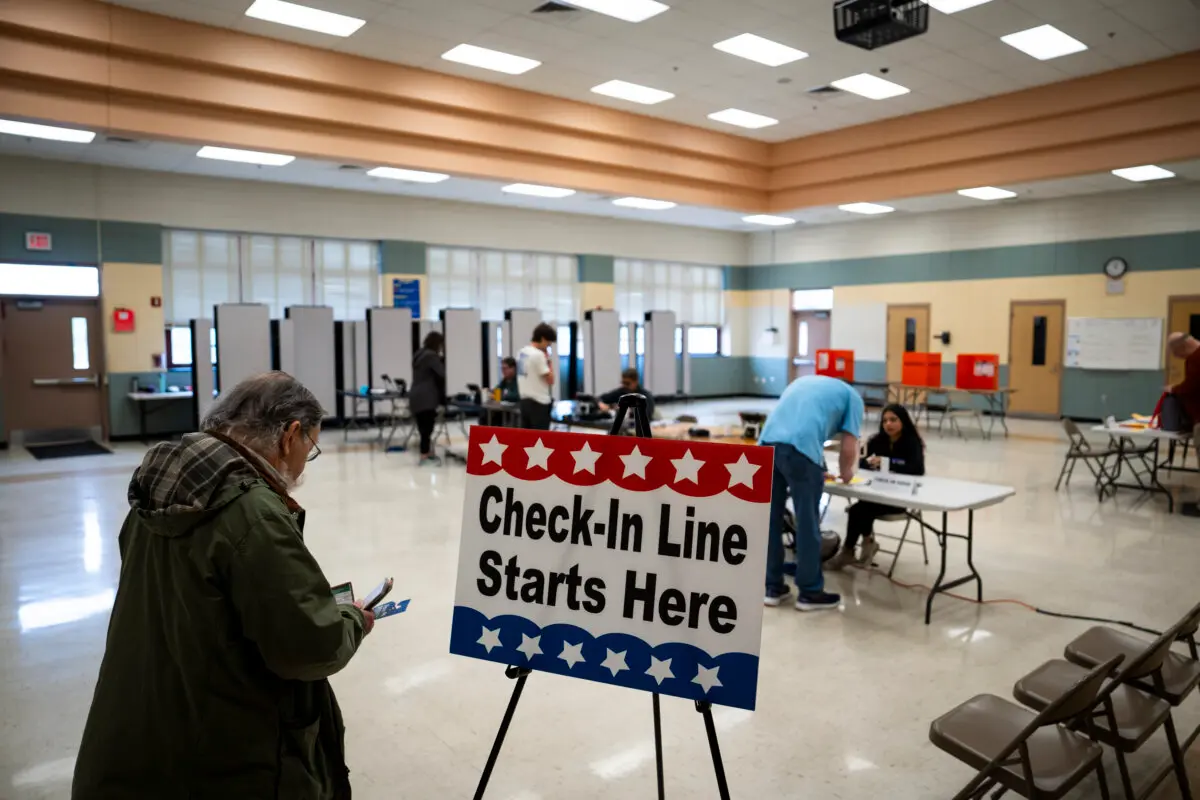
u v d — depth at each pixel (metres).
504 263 13.50
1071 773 1.96
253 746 1.36
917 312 14.03
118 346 9.90
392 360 11.09
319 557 4.97
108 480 7.43
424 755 2.68
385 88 8.03
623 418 1.94
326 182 10.82
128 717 1.35
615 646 1.74
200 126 7.41
